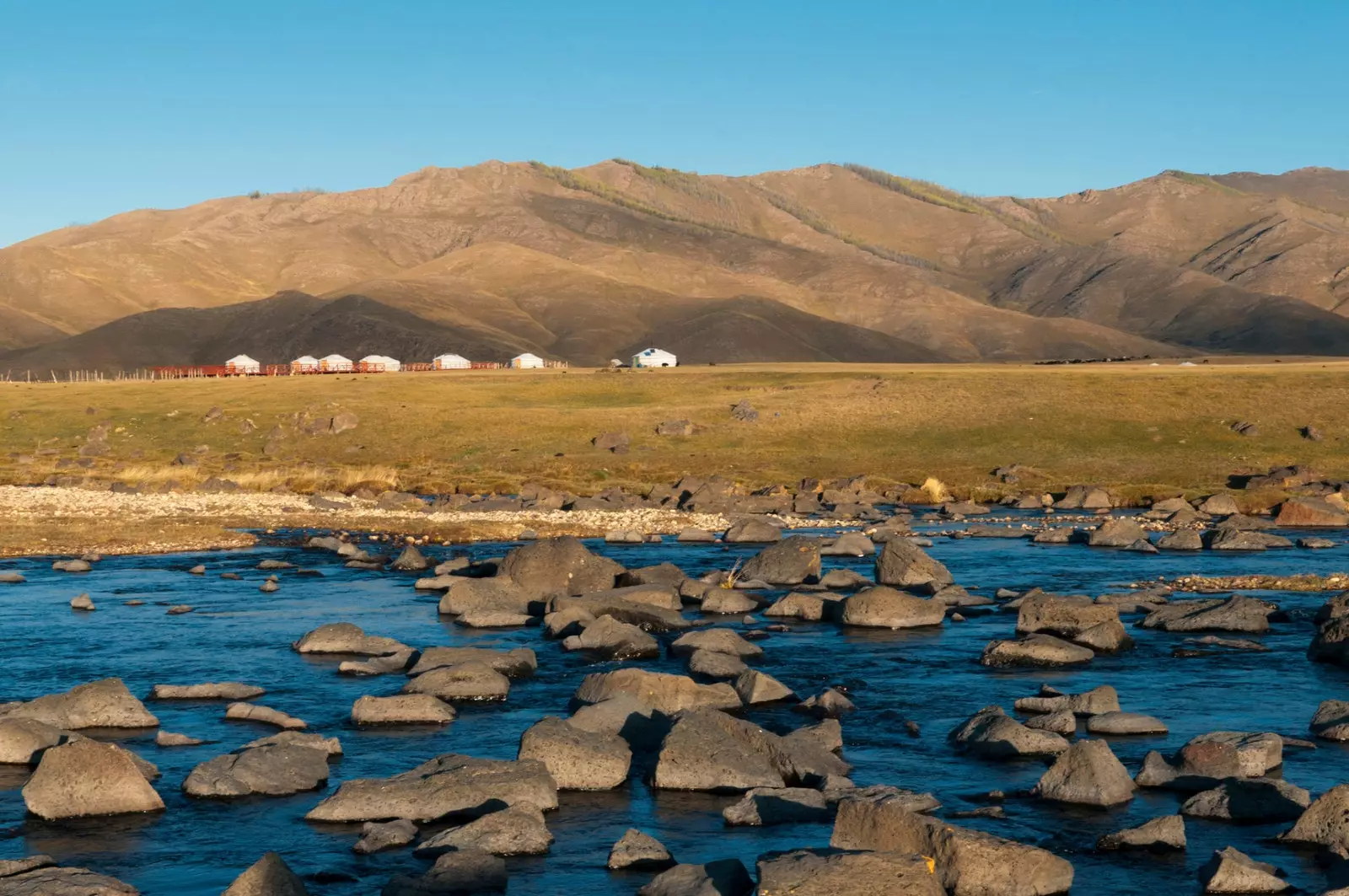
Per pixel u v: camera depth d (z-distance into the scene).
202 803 19.17
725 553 49.34
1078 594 38.94
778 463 89.75
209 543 50.91
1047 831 17.83
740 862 15.55
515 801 18.62
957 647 30.97
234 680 27.11
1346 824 17.08
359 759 21.30
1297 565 46.19
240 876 14.84
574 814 18.77
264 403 118.00
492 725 23.48
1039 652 28.86
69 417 114.44
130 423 111.38
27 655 29.48
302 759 20.55
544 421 104.25
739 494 73.88
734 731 21.12
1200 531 58.03
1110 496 72.38
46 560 45.94
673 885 15.15
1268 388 103.38
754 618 35.50
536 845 17.11
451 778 18.89
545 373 152.75
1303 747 21.70
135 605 36.44
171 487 75.06
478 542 53.59
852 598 34.41
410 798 18.47
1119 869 16.38
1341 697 25.48
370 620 34.66
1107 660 29.28
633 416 105.19
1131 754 21.53
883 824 16.08
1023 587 40.44
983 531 56.91
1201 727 23.36
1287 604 36.69
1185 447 89.50
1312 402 98.31
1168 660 29.25
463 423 104.62
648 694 23.66
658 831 17.95
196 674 27.66
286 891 14.80
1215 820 18.30
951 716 24.31
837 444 95.00
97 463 93.25
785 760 20.44
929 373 132.25
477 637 32.25
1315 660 29.05
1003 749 21.59
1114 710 24.09
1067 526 60.81
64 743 21.00
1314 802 17.69
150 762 20.94
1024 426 96.62
